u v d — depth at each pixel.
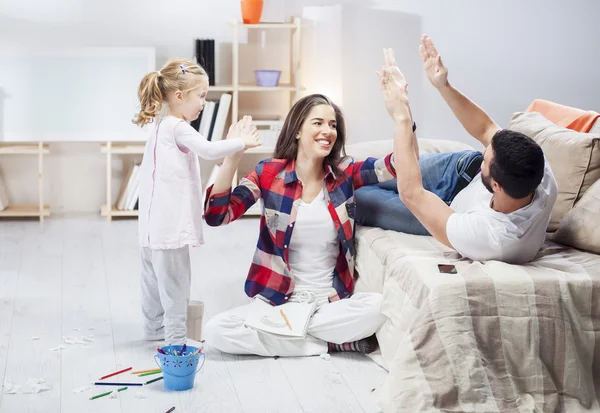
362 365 2.99
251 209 5.42
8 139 5.09
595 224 2.84
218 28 5.38
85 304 3.62
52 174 5.38
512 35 5.65
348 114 5.61
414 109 5.66
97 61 5.14
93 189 5.45
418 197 2.87
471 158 3.23
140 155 5.46
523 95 5.74
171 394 2.73
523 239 2.72
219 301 3.72
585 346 2.56
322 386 2.81
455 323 2.51
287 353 3.06
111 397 2.70
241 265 4.30
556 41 5.69
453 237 2.78
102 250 4.53
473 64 5.66
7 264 4.21
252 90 5.22
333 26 5.42
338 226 3.19
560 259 2.80
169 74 3.02
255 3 5.12
